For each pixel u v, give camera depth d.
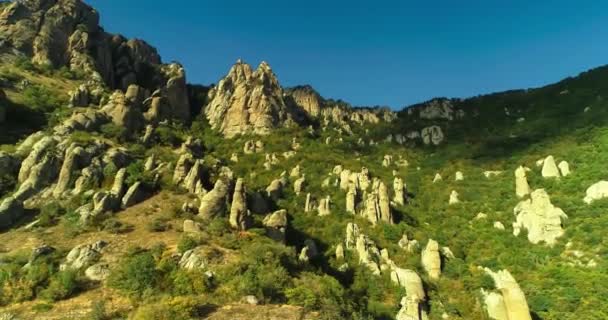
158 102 98.88
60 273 37.75
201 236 44.84
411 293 55.00
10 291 35.34
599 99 129.75
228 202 54.91
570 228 67.94
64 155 57.62
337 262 62.00
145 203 54.28
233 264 39.25
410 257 66.56
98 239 44.16
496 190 91.19
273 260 42.28
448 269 63.88
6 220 47.53
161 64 142.12
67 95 85.88
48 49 103.69
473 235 75.69
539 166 95.25
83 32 113.50
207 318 31.81
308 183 92.44
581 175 83.94
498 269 64.06
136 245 43.09
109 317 31.97
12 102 72.31
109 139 69.31
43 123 71.56
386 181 103.12
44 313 32.78
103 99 84.75
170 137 83.75
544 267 62.28
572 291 54.81
